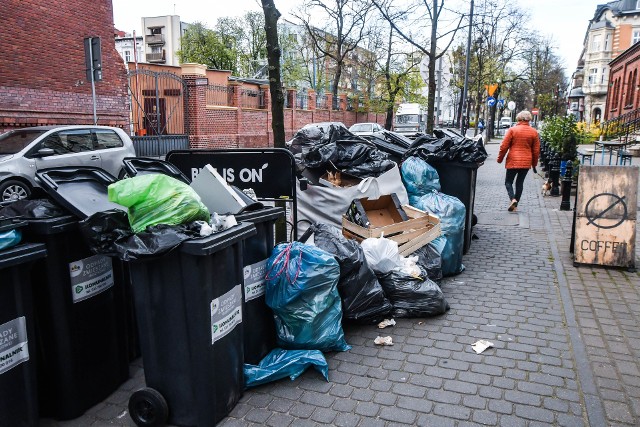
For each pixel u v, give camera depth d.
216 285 2.92
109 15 17.06
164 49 73.50
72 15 15.68
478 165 6.64
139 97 22.42
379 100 34.91
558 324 4.32
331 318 3.79
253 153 4.70
